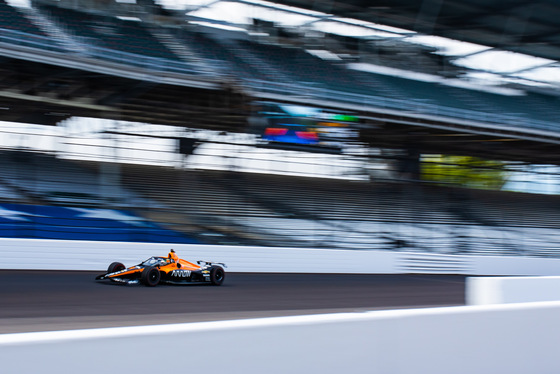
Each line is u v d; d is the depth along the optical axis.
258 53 21.94
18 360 2.21
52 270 12.34
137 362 2.50
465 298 10.80
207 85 16.97
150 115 19.52
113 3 19.80
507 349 4.02
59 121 19.11
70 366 2.33
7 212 14.09
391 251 16.20
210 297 8.87
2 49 13.83
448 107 22.20
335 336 3.17
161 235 15.50
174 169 19.80
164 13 21.08
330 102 19.08
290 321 3.01
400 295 10.70
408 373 3.49
